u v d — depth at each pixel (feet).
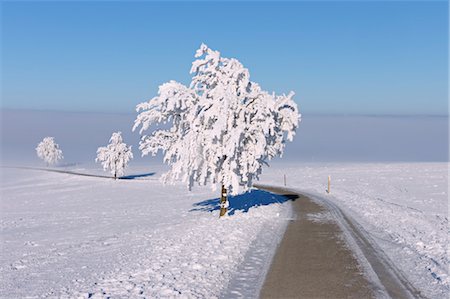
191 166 77.30
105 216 109.50
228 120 76.59
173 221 89.86
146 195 181.37
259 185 200.54
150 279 39.11
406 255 49.14
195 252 50.03
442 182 180.55
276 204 108.27
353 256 49.26
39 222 100.27
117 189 220.02
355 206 101.81
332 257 48.88
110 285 37.60
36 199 181.37
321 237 61.77
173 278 39.42
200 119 78.38
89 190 220.84
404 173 238.48
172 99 76.23
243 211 93.45
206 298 34.63
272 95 81.76
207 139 76.38
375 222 75.36
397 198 122.31
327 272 42.52
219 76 79.97
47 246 62.90
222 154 76.79
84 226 89.40
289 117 83.20
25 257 53.93
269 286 38.11
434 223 72.69
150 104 80.12
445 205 104.68
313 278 40.47
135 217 103.71
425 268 43.21
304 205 107.14
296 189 169.07
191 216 97.30
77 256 52.90
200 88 80.69
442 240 56.54
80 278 40.78
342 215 86.94
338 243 57.06
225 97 75.31
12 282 39.96
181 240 58.29
